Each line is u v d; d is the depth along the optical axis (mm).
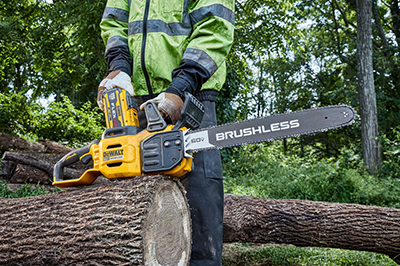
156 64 2080
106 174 1827
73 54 9766
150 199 1649
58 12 8773
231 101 12008
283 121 1662
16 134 11023
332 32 19156
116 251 1611
